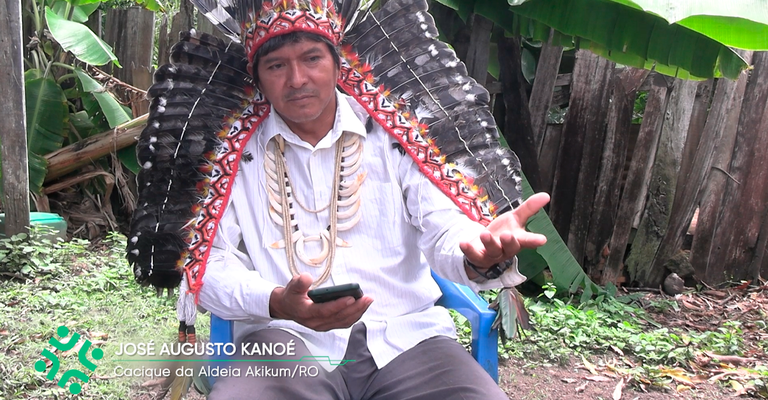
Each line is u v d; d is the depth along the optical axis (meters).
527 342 3.40
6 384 2.50
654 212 4.66
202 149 1.72
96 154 5.02
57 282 3.81
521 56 4.79
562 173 4.67
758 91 4.43
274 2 1.56
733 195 4.57
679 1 2.81
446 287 1.96
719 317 4.14
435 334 1.73
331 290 1.41
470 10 4.02
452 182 1.70
